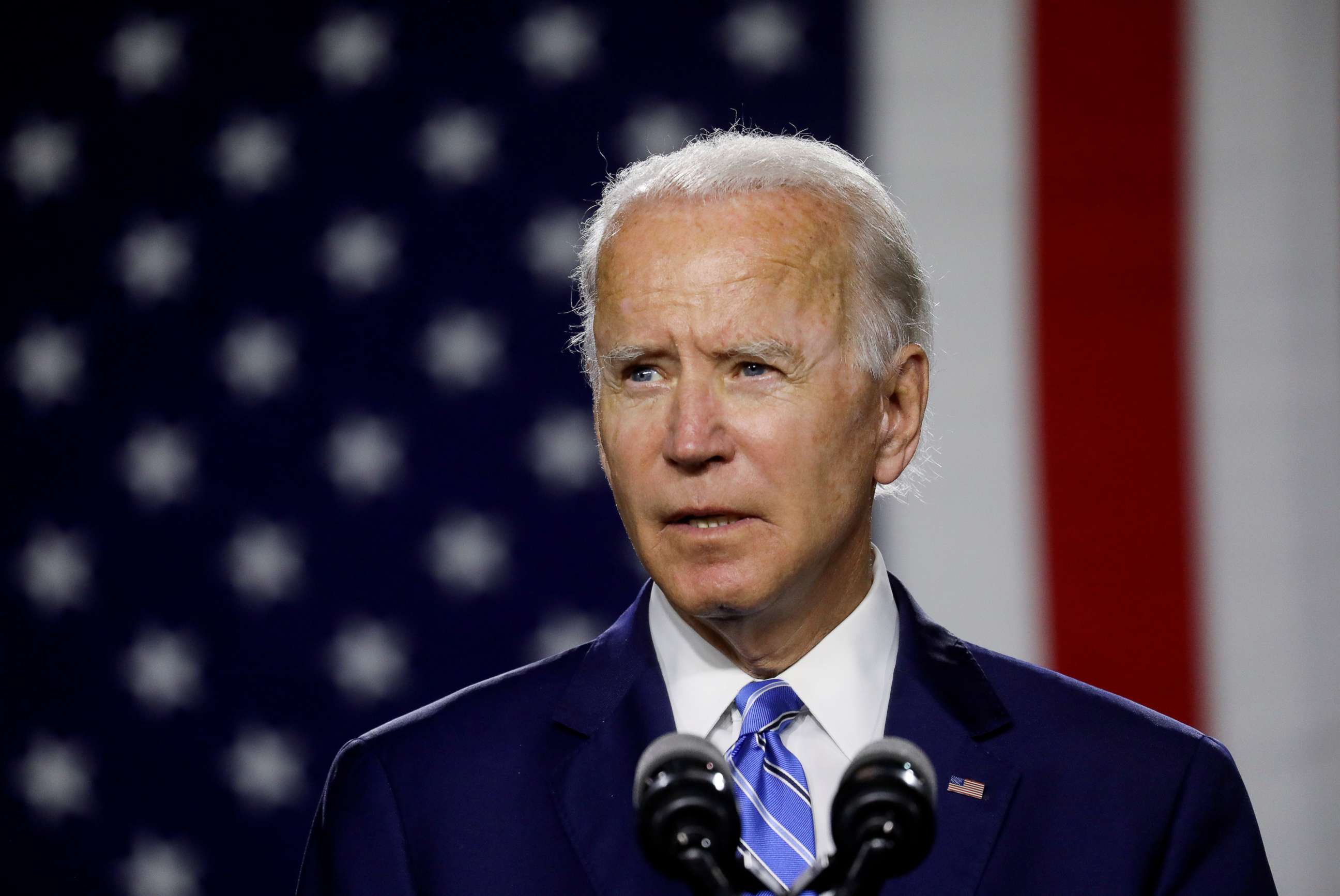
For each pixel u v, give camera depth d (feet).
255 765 33.63
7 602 34.47
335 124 34.35
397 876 14.53
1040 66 32.09
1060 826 14.32
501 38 34.09
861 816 8.91
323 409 33.83
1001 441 31.42
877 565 15.76
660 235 13.48
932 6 32.60
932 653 15.40
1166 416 31.09
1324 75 31.09
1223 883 14.57
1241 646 30.63
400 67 34.32
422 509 33.47
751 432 13.12
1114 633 30.89
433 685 33.17
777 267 13.37
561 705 15.28
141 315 34.55
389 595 33.40
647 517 13.43
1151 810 14.52
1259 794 30.45
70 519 34.47
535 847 14.38
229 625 33.83
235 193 34.47
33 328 34.83
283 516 33.78
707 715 14.52
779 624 14.12
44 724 34.22
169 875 33.71
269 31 34.73
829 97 32.83
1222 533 30.78
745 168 13.96
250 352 34.12
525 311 33.50
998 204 31.91
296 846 33.35
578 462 33.24
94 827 33.96
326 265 34.06
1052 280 31.58
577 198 33.53
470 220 33.78
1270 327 30.94
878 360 14.29
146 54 34.94
